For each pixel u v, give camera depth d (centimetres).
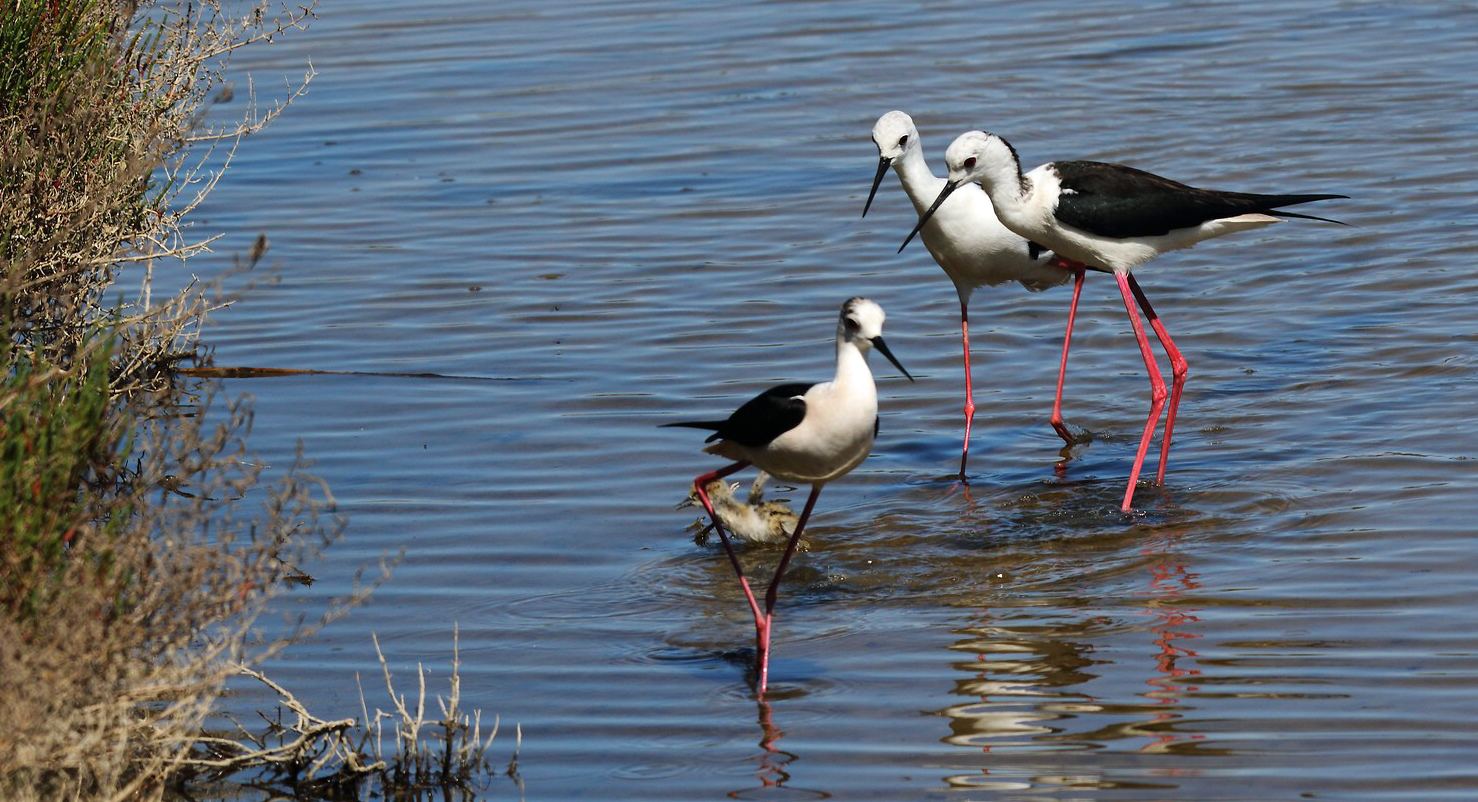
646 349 1548
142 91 1307
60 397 942
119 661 771
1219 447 1288
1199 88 2272
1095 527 1155
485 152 2170
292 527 1030
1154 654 955
